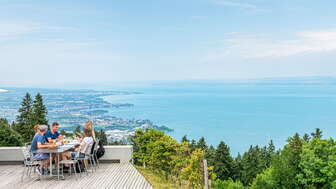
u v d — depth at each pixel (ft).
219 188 95.09
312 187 50.06
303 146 51.93
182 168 34.58
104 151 37.42
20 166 35.91
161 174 39.55
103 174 31.99
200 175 32.35
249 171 167.12
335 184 46.83
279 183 55.21
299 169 53.31
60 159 32.35
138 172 33.09
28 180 29.27
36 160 29.09
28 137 125.90
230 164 159.63
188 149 36.81
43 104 132.26
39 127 29.71
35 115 130.00
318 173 50.34
